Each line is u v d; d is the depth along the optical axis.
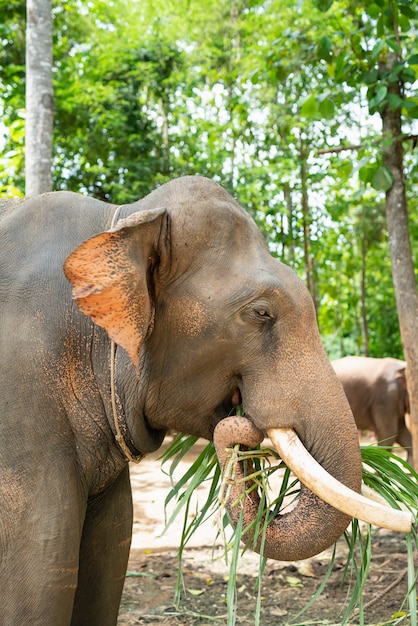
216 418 2.27
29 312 2.11
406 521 1.92
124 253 2.01
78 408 2.17
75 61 11.33
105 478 2.31
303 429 2.10
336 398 2.12
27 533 1.99
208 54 11.80
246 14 11.89
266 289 2.14
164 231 2.15
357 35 5.12
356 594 2.22
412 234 13.31
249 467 2.24
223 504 2.10
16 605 1.98
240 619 3.46
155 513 5.50
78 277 1.97
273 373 2.13
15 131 7.29
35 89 5.36
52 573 2.00
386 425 7.96
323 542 2.10
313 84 8.30
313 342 2.17
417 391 5.33
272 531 2.16
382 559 4.34
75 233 2.23
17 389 2.04
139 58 11.51
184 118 11.61
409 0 4.93
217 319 2.15
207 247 2.18
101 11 12.19
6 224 2.26
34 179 5.34
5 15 8.19
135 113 11.24
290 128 10.41
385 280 15.52
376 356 15.31
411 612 2.09
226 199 2.27
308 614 3.49
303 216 12.40
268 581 4.02
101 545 2.47
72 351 2.16
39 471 2.03
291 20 9.38
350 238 14.73
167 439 9.08
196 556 4.49
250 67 9.87
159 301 2.19
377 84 5.04
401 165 5.40
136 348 2.00
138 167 10.91
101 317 1.98
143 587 3.95
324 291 16.27
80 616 2.47
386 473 2.49
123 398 2.24
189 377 2.21
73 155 11.51
